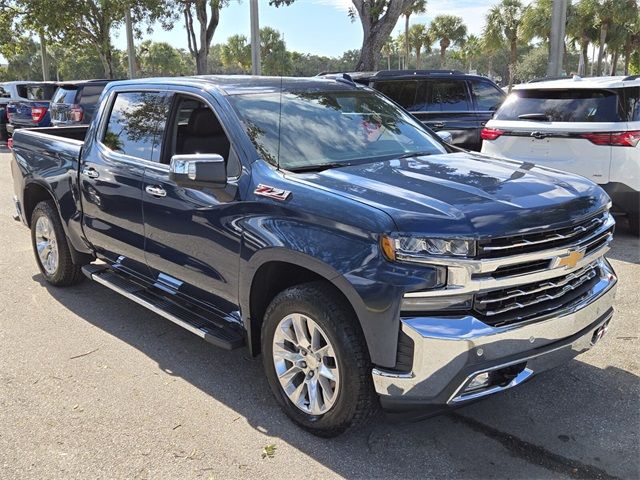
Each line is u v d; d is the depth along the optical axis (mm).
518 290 2945
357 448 3215
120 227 4586
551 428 3375
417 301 2779
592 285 3375
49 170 5359
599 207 3334
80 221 5070
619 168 6738
